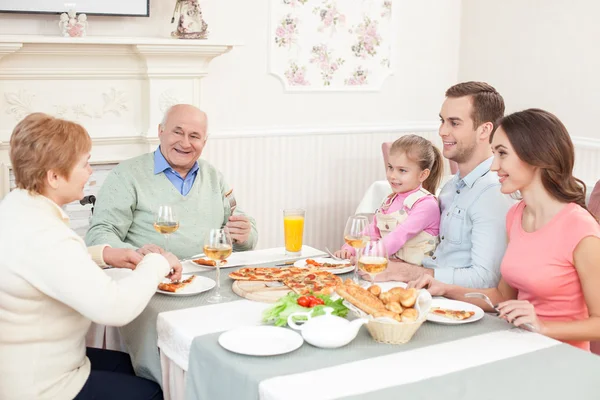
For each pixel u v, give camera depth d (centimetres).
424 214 264
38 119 180
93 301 173
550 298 204
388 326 172
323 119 466
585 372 163
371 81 478
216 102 428
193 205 275
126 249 218
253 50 434
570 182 203
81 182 186
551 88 447
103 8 378
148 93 390
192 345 174
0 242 175
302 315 184
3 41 340
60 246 174
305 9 446
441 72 505
